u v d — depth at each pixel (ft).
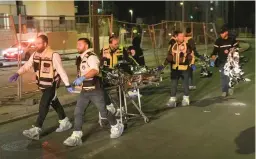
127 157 18.02
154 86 38.17
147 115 25.85
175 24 62.85
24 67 21.02
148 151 18.78
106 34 59.26
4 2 86.99
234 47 31.58
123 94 23.63
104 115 20.17
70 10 98.63
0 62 54.65
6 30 35.91
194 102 30.04
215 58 31.76
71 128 22.94
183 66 28.04
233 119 24.58
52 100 21.26
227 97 31.89
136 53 30.81
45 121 24.79
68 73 48.24
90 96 19.70
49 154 18.58
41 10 93.09
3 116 25.50
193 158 17.74
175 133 21.67
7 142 20.52
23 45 42.01
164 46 61.41
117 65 23.04
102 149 19.19
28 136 20.47
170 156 18.04
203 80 42.09
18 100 29.91
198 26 81.10
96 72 19.12
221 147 19.19
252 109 27.32
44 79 20.57
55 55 20.36
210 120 24.40
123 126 21.61
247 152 18.40
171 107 28.35
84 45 19.54
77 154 18.54
